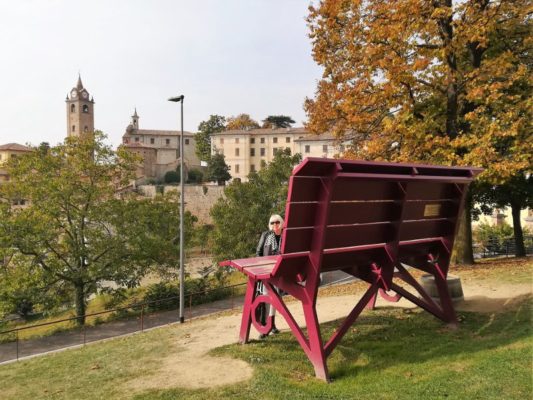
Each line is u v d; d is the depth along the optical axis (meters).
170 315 19.83
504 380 3.99
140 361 5.74
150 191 71.31
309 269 4.55
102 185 24.84
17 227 21.66
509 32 14.70
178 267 26.94
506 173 12.29
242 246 25.12
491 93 12.95
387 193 4.98
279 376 4.66
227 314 11.02
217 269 27.34
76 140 24.81
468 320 6.40
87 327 19.61
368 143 14.92
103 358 6.19
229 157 96.81
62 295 23.23
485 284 9.37
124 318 20.62
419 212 5.63
